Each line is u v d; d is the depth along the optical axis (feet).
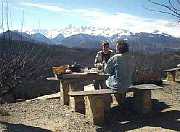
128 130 29.99
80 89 37.88
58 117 34.73
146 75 40.55
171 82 50.08
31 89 59.06
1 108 37.52
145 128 29.91
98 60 42.68
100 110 32.32
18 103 41.55
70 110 36.78
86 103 33.65
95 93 32.12
